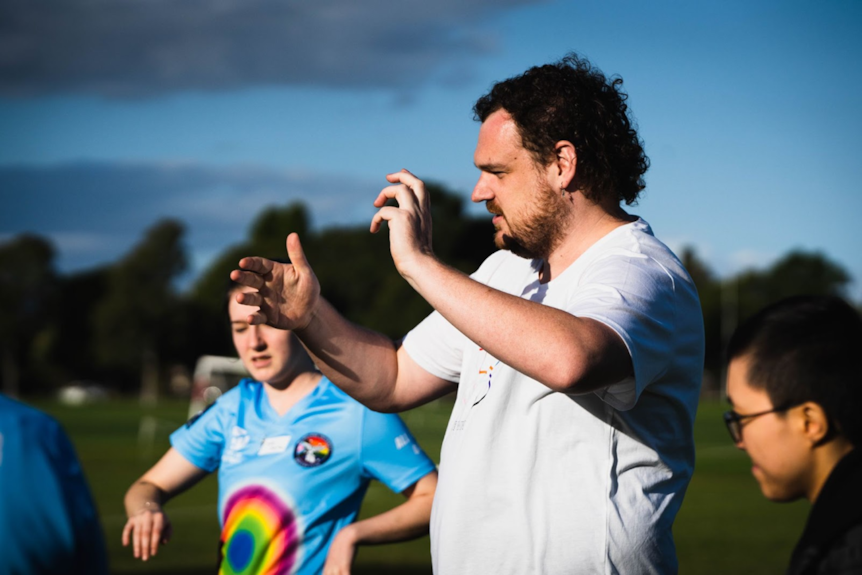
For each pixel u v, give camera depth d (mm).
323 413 3188
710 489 13945
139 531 3098
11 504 1543
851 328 1601
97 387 93375
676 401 2176
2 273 89438
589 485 2123
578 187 2266
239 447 3232
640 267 2084
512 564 2168
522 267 2547
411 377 2637
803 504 12133
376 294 83375
